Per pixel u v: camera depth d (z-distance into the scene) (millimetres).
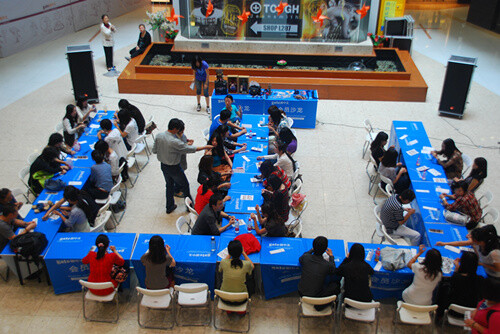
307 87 11961
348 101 12062
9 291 6191
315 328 5727
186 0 13273
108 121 8016
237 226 6438
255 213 6672
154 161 9398
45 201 6824
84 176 7480
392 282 5777
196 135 10250
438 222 6602
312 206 8055
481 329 4852
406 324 5750
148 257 5480
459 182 7039
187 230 7492
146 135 9438
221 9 13352
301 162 9328
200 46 13695
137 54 13781
